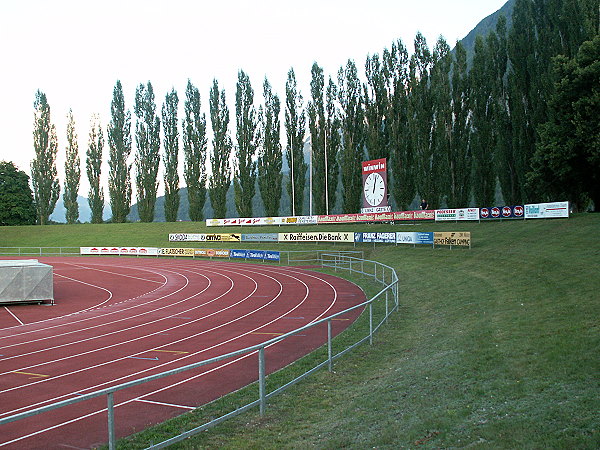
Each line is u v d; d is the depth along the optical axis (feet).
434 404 26.55
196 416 29.40
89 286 114.62
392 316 58.80
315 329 56.34
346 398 30.68
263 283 106.73
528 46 138.72
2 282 86.99
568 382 26.35
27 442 27.35
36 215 271.49
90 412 31.99
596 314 39.93
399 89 170.71
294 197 203.00
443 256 104.94
